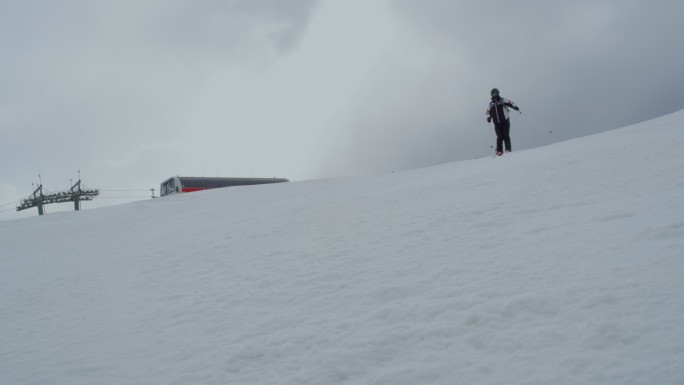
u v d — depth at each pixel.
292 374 2.41
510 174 7.97
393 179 13.58
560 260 3.29
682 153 6.09
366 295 3.48
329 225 7.04
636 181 5.24
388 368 2.30
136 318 4.01
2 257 10.37
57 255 9.34
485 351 2.28
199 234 8.91
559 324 2.37
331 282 4.01
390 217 6.62
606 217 4.09
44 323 4.44
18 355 3.49
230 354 2.78
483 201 6.18
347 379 2.28
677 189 4.48
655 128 10.55
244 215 11.10
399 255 4.44
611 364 1.93
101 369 2.88
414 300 3.15
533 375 1.98
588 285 2.74
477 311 2.72
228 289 4.46
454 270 3.61
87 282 6.13
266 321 3.32
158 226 12.06
